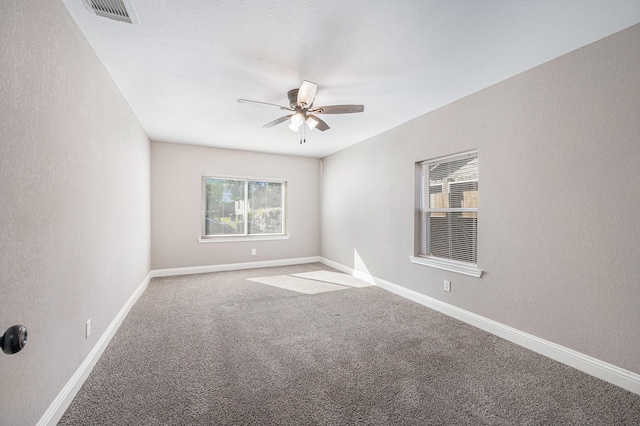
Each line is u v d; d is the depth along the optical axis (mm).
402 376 1945
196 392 1752
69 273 1656
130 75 2414
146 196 4207
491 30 1833
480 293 2750
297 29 1824
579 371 2006
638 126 1761
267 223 5707
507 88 2502
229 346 2365
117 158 2645
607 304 1892
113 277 2527
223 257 5258
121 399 1676
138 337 2506
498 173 2582
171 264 4859
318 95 2848
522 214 2391
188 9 1624
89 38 1892
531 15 1688
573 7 1615
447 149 3088
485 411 1609
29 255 1270
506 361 2141
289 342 2449
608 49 1885
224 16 1692
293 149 5301
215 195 5246
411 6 1613
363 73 2400
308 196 6000
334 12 1665
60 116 1552
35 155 1318
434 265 3262
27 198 1255
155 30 1818
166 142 4797
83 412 1563
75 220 1738
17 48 1185
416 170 3564
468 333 2635
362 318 3000
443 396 1736
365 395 1742
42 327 1372
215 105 3105
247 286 4219
